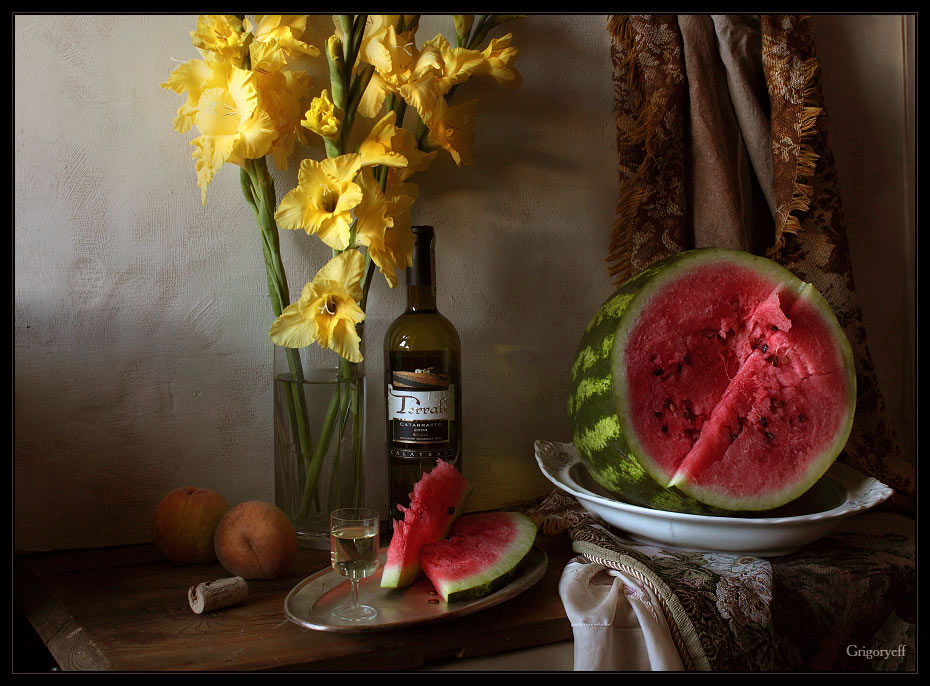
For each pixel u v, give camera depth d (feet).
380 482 4.17
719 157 4.29
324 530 3.64
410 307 3.69
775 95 4.29
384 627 2.64
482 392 4.33
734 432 3.13
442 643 2.71
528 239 4.37
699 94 4.28
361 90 3.68
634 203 4.28
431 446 3.62
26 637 3.51
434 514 3.23
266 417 3.92
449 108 3.75
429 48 3.58
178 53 3.67
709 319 3.22
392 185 3.74
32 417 3.55
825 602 3.03
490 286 4.31
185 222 3.73
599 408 3.19
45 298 3.54
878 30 5.11
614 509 3.19
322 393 3.59
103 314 3.63
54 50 3.47
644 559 3.16
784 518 3.00
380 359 4.13
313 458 3.60
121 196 3.62
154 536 3.40
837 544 3.46
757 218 4.66
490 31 4.21
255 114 3.23
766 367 3.20
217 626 2.80
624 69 4.36
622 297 3.32
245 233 3.83
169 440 3.76
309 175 3.32
